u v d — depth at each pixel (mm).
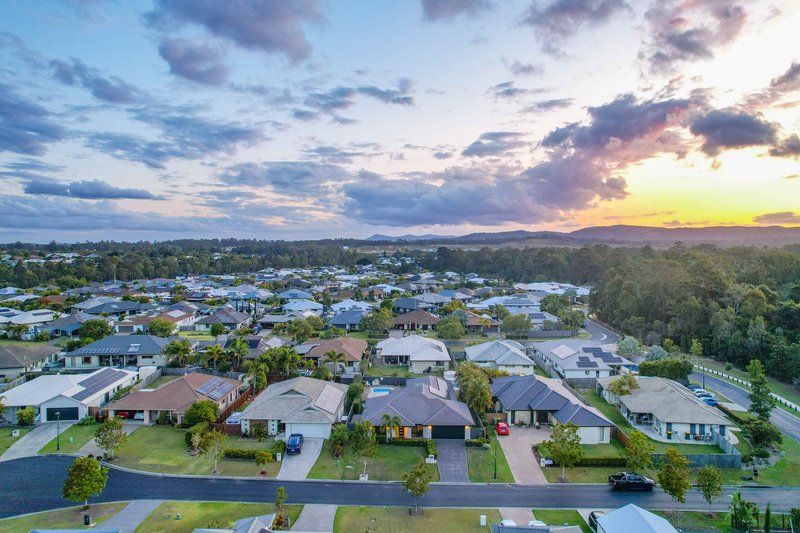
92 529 42750
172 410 72062
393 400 72375
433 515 48344
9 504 49812
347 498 51594
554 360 101562
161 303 183250
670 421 68188
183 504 49875
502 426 69938
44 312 151625
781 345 100250
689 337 123375
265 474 56938
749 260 191625
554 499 51844
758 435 63062
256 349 108250
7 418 72375
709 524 47312
